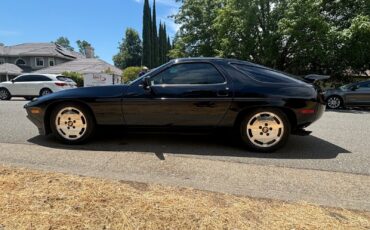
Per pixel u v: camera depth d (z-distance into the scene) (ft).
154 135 17.33
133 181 9.84
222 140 16.47
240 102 13.88
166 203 8.11
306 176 11.08
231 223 7.20
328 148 15.46
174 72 14.52
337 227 7.22
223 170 11.54
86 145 14.92
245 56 55.57
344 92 41.14
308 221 7.46
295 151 14.73
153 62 170.19
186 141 16.11
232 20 56.29
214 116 14.15
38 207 7.59
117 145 15.03
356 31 47.85
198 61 14.58
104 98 14.26
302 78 15.70
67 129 14.85
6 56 129.59
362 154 14.34
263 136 14.23
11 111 28.66
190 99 14.03
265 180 10.54
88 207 7.70
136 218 7.25
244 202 8.46
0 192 8.36
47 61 131.03
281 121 14.10
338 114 33.24
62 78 53.21
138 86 14.38
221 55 58.23
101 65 122.42
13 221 6.94
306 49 51.49
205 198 8.61
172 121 14.35
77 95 14.42
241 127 14.25
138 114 14.34
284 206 8.31
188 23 79.05
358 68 54.80
